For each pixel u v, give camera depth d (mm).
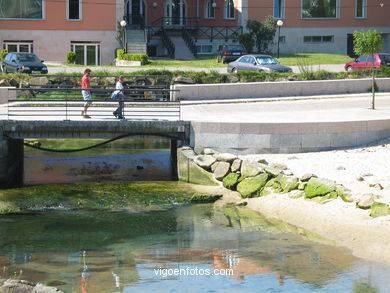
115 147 31422
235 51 48219
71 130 24422
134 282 14539
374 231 17125
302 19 58531
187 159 24375
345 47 59438
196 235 18000
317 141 25172
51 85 32938
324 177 21562
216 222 19297
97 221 19469
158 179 24828
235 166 23000
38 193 22406
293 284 14281
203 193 22312
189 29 57188
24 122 24188
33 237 17891
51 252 16609
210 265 15547
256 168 22406
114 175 25516
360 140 25766
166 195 22281
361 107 33281
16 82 35906
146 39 52062
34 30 51250
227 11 59031
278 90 36156
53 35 51500
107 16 51938
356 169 22406
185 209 20828
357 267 15219
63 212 20438
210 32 57938
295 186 20828
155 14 58625
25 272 15148
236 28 58031
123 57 47656
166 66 45188
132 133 24922
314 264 15461
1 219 19656
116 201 21609
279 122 24938
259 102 33875
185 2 58875
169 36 57344
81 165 27391
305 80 38688
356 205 18750
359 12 59562
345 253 16203
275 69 40031
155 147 31609
